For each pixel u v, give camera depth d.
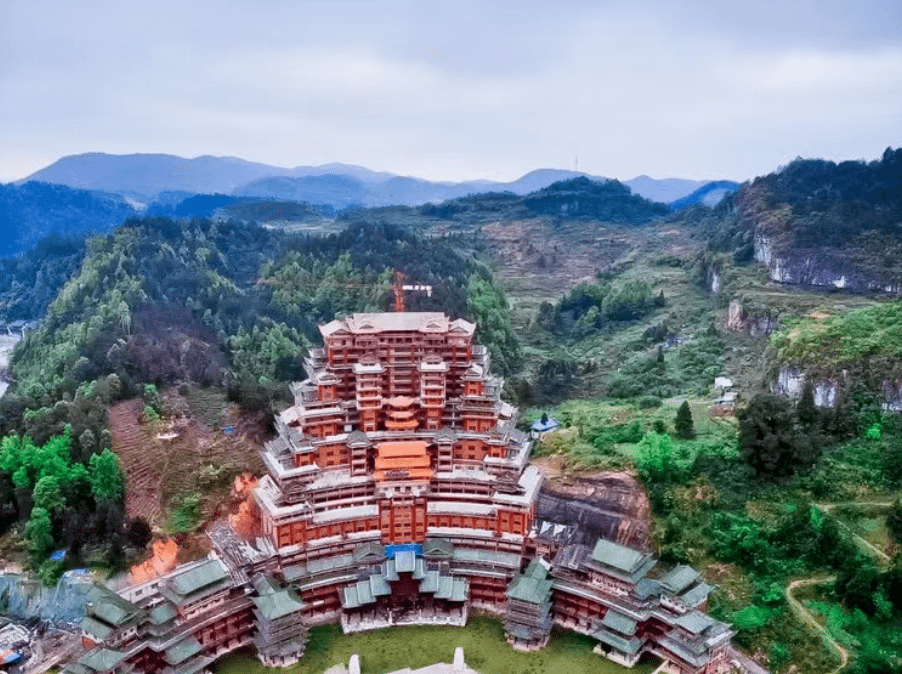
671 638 115.25
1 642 121.12
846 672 112.50
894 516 136.50
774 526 139.88
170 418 190.25
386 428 148.62
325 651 120.00
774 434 153.62
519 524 137.38
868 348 199.88
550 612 129.62
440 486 142.12
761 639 121.31
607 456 168.50
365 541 135.62
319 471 139.50
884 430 173.38
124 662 109.19
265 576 125.31
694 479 154.25
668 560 140.25
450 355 151.25
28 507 150.75
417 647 121.00
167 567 141.25
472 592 133.62
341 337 147.62
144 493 162.25
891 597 121.56
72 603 130.00
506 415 158.75
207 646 117.56
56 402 192.00
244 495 162.62
